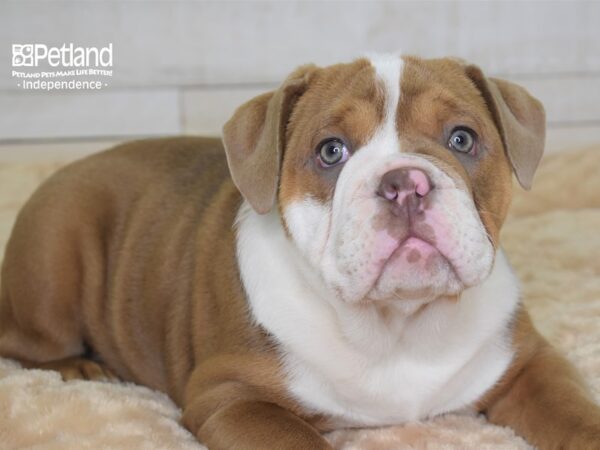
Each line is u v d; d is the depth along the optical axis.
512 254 1.24
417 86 0.78
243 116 0.83
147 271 0.95
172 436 0.81
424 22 1.79
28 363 1.01
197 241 0.91
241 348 0.83
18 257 1.00
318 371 0.82
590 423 0.78
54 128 1.75
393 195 0.71
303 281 0.81
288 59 1.77
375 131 0.77
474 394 0.85
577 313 1.05
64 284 1.00
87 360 1.01
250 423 0.78
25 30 1.72
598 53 1.82
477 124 0.79
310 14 1.76
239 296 0.84
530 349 0.87
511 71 1.82
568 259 1.22
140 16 1.73
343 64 0.84
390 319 0.80
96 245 1.00
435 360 0.82
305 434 0.77
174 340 0.91
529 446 0.82
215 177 0.97
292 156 0.80
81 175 1.02
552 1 1.80
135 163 1.02
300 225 0.78
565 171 1.51
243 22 1.75
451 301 0.79
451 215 0.71
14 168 1.58
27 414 0.83
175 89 1.76
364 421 0.84
